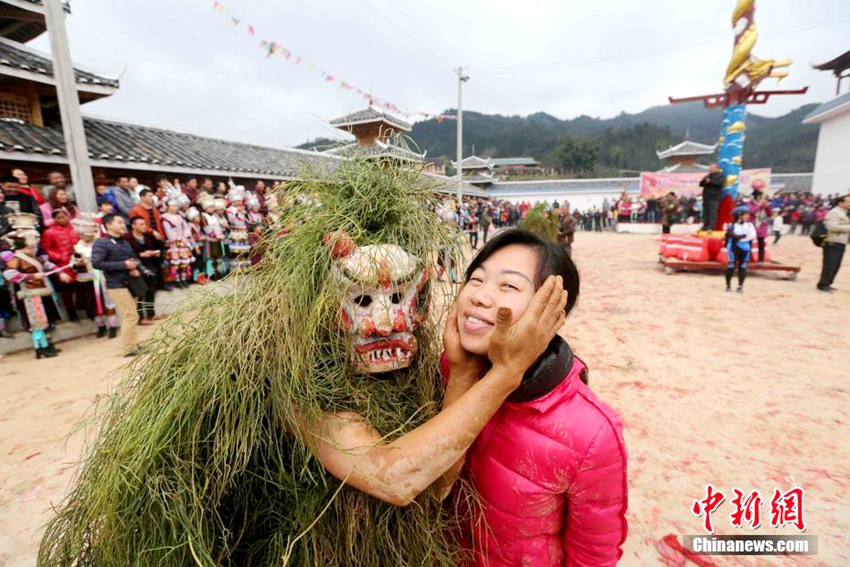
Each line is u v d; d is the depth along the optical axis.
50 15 5.71
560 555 1.04
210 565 0.85
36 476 2.75
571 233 10.44
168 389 1.02
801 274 9.45
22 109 8.01
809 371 4.16
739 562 2.01
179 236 7.07
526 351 0.77
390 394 0.98
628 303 7.12
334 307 0.91
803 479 2.57
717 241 9.75
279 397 0.87
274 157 13.15
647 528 2.21
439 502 0.98
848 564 1.99
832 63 24.81
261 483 0.98
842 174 22.95
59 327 5.59
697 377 4.05
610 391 3.76
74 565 1.14
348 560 0.92
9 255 4.77
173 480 0.91
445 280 1.12
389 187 1.06
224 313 1.03
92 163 7.88
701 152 32.00
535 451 0.92
